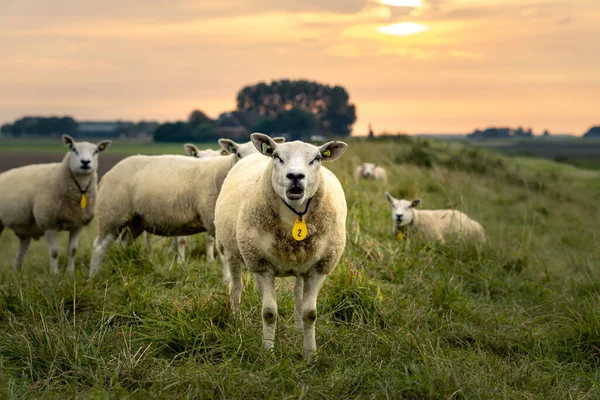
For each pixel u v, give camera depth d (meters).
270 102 96.75
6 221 9.39
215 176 7.20
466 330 5.76
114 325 5.39
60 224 9.02
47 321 5.48
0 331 5.22
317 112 95.88
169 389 4.29
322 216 4.76
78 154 8.70
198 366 4.57
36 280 6.95
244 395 4.22
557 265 8.97
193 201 7.31
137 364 4.52
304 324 4.94
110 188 7.67
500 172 21.78
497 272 7.98
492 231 11.55
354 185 11.77
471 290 7.37
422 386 4.36
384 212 11.01
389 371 4.58
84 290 6.07
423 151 22.62
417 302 6.39
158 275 7.02
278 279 6.85
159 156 7.84
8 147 62.75
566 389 4.73
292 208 4.65
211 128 83.81
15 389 4.21
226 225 5.35
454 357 5.11
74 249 9.12
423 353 4.81
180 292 6.33
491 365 5.04
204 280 6.91
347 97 96.81
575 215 15.45
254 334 5.09
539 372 5.04
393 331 5.36
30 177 9.21
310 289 4.97
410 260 7.69
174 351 4.89
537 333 5.92
